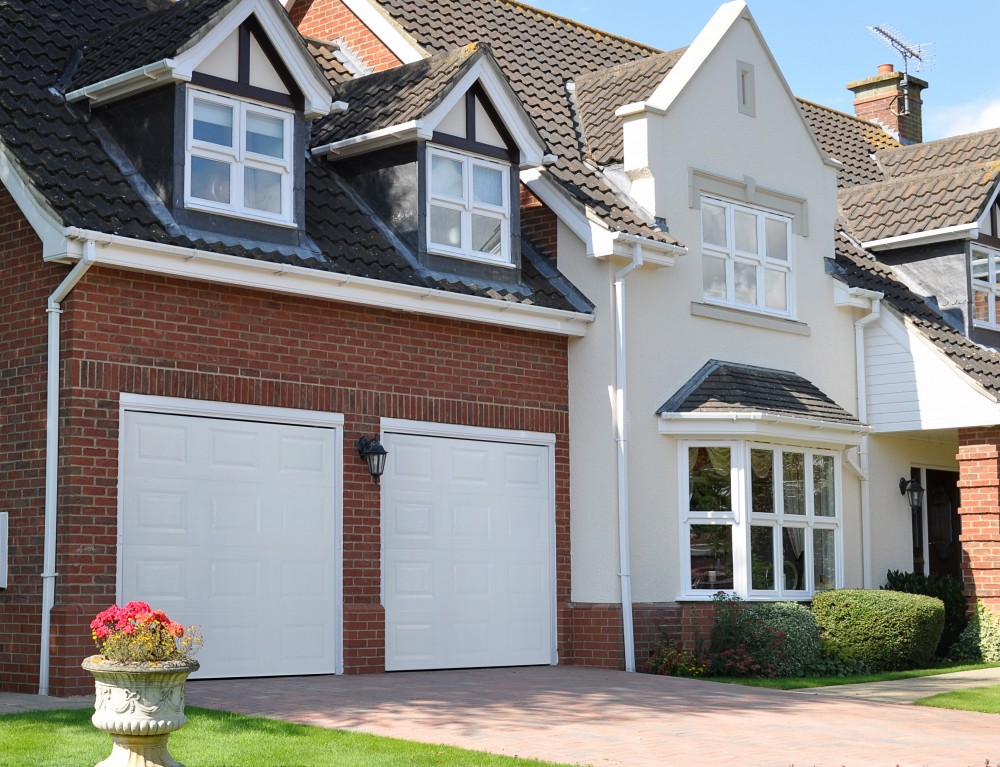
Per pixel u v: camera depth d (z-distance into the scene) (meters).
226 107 14.77
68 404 12.98
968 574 20.27
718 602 17.55
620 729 11.36
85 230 12.77
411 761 9.53
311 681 13.96
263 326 14.50
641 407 17.75
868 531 20.92
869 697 14.74
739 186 19.77
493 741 10.52
